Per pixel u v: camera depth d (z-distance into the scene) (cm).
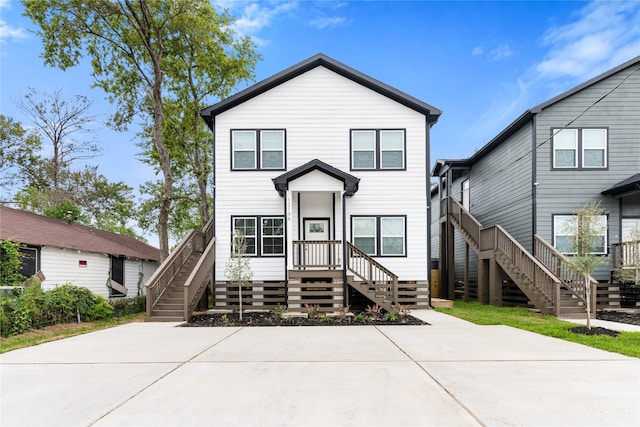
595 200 1215
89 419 338
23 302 828
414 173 1272
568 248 1202
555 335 722
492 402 369
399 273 1242
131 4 1352
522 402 369
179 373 477
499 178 1484
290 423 325
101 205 2786
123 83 1597
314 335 742
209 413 348
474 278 1730
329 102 1285
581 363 514
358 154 1279
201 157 1911
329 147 1276
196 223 2334
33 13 1309
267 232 1255
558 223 1215
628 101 1227
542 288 1055
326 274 1090
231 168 1266
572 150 1231
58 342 690
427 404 365
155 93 1434
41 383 441
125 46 1524
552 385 419
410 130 1282
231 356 566
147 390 413
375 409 353
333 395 391
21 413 353
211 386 423
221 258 1242
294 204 1260
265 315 1059
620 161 1220
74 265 1280
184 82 1706
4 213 1302
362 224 1261
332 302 1072
